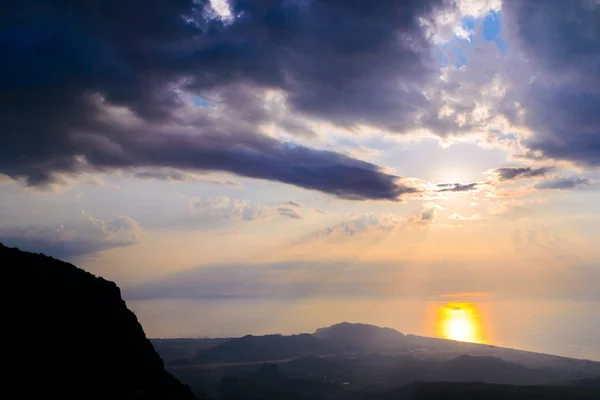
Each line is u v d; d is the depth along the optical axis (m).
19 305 137.62
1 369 119.75
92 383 131.12
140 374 147.38
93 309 154.12
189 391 158.62
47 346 132.00
